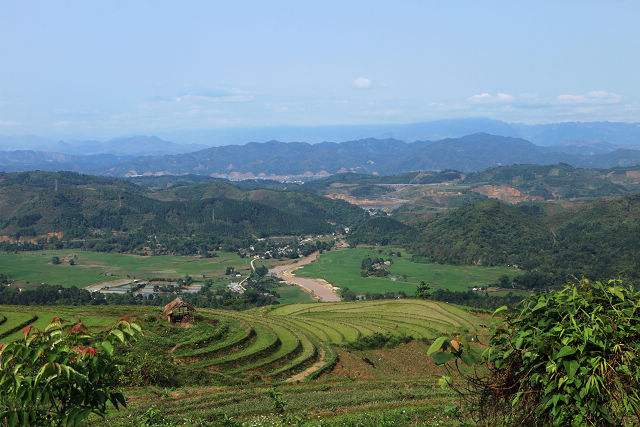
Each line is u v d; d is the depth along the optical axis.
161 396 39.91
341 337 76.81
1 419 8.81
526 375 10.52
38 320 68.19
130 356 46.91
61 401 9.27
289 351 62.75
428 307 104.50
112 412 32.19
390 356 67.81
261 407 35.09
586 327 9.76
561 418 9.92
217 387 45.72
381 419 21.55
